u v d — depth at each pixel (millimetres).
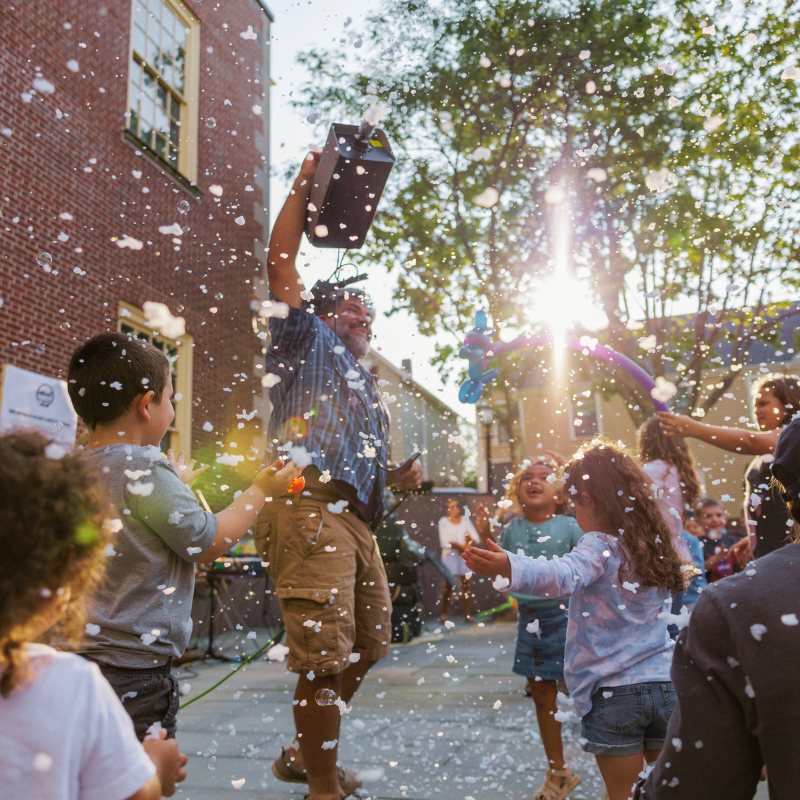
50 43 5781
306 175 1996
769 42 4754
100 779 745
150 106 6949
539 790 2148
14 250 5301
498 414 10383
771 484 1971
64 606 771
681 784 930
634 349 8469
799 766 829
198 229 7266
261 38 9008
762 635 871
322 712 1926
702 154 5434
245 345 7660
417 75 6035
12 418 4848
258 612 7102
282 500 2051
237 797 2221
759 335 8297
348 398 2182
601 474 1805
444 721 3180
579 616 1729
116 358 1427
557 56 6332
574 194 6723
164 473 1337
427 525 10336
